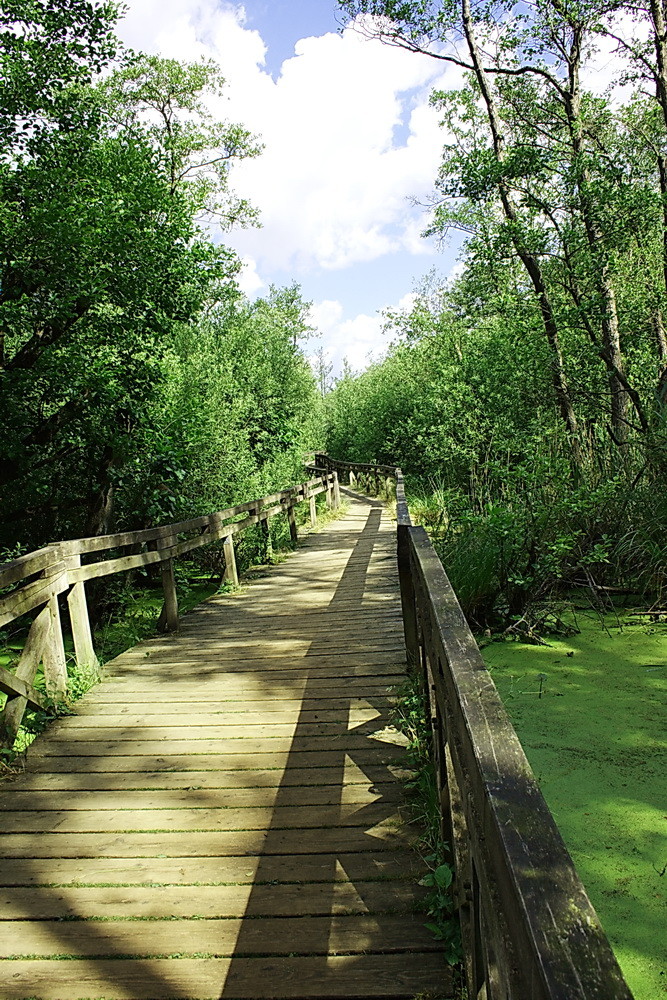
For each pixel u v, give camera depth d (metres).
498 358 11.51
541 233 10.27
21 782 3.46
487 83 12.16
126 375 9.30
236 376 20.67
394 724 3.82
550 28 12.27
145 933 2.32
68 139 8.45
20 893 2.56
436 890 2.40
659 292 11.88
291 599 7.55
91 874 2.66
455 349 17.36
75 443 9.56
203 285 9.70
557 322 10.30
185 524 6.99
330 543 11.97
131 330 9.18
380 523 13.98
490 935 1.20
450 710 1.94
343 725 3.89
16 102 8.11
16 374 8.34
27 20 8.30
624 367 11.13
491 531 6.15
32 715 4.19
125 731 4.02
